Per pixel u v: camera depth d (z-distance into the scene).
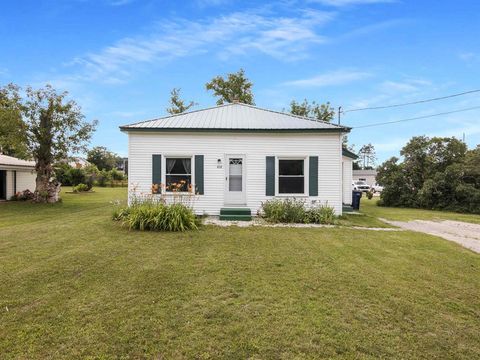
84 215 11.22
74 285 3.98
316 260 5.33
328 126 10.90
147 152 10.80
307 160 10.84
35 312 3.21
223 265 4.94
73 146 16.33
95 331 2.84
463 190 15.40
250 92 28.50
